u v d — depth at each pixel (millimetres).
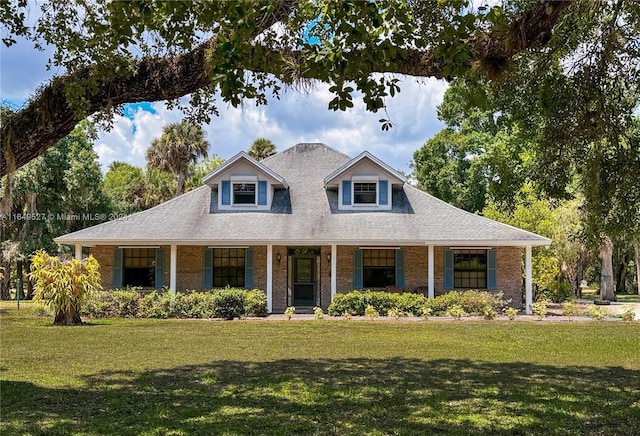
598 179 8211
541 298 26438
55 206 35156
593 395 7957
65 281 17359
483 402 7508
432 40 5895
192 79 6422
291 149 27031
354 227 22312
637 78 8133
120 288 22719
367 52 4953
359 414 6863
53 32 7285
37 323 17922
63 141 35219
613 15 7734
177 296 20469
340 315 20688
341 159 26516
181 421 6500
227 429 6184
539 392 8125
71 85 6297
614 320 19156
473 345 13086
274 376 9297
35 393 7996
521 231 21922
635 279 51281
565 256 27109
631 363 10742
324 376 9312
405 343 13391
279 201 23984
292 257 23562
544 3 5910
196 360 10938
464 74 6121
